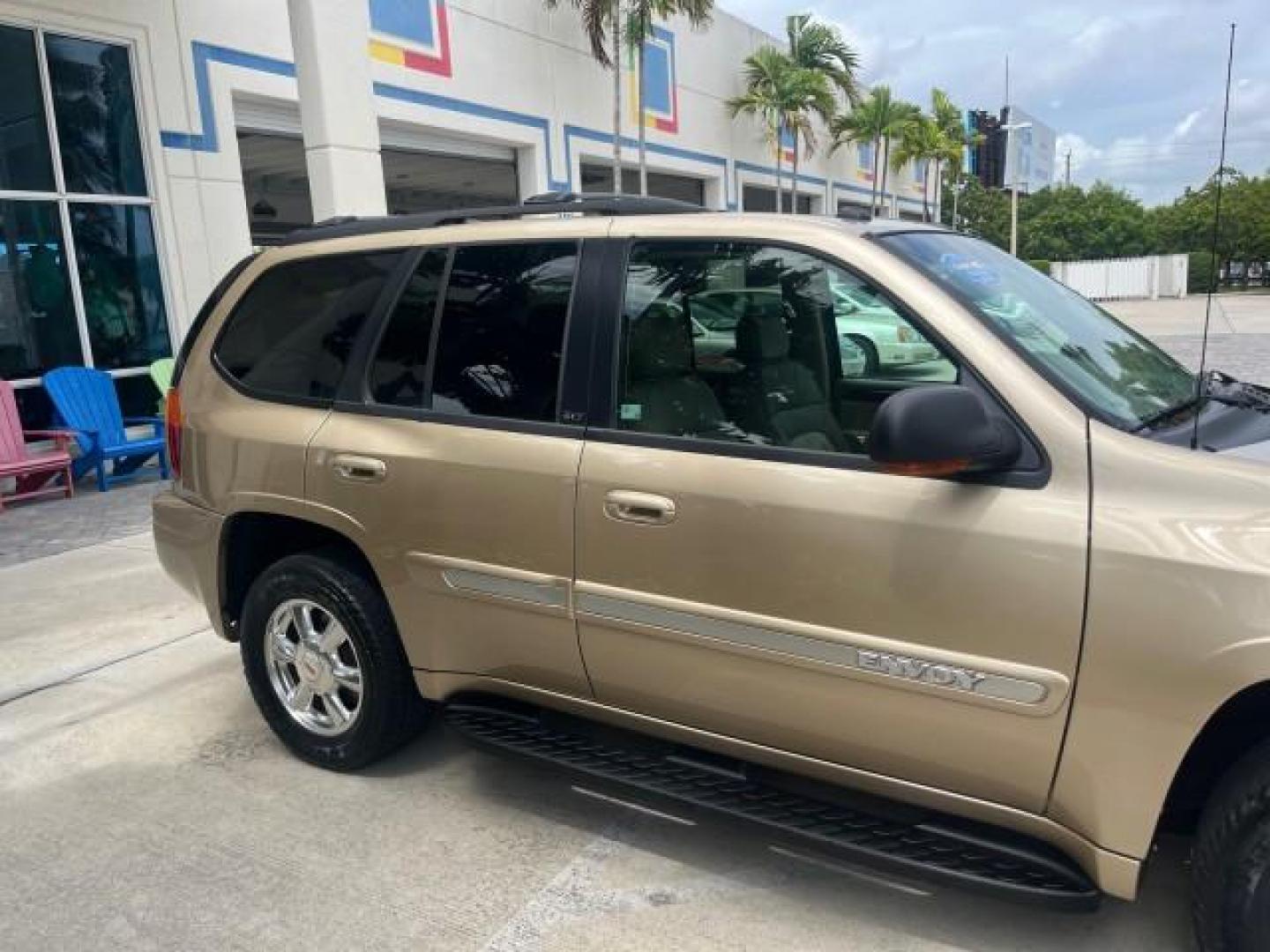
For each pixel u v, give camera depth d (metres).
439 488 3.08
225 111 11.00
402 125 13.98
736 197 23.50
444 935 2.70
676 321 2.86
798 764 2.65
